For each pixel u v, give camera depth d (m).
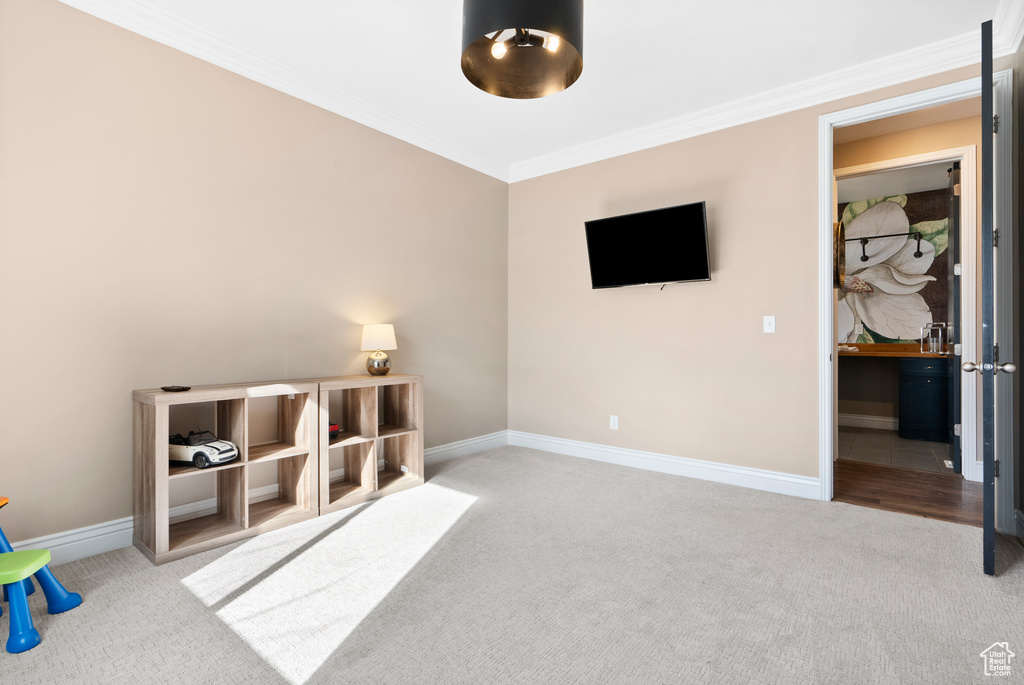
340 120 3.19
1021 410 2.39
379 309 3.44
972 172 3.39
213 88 2.60
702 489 3.20
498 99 3.26
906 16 2.38
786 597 1.86
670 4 2.28
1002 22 2.38
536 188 4.35
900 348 5.34
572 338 4.12
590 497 3.03
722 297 3.36
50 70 2.10
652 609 1.78
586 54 2.70
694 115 3.42
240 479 2.43
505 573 2.05
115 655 1.50
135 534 2.31
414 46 2.65
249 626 1.66
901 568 2.10
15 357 2.03
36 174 2.07
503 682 1.40
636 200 3.74
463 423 4.11
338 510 2.78
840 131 3.63
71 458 2.17
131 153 2.32
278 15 2.39
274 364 2.86
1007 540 2.38
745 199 3.27
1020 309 2.39
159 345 2.42
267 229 2.83
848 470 3.70
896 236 5.38
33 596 1.85
